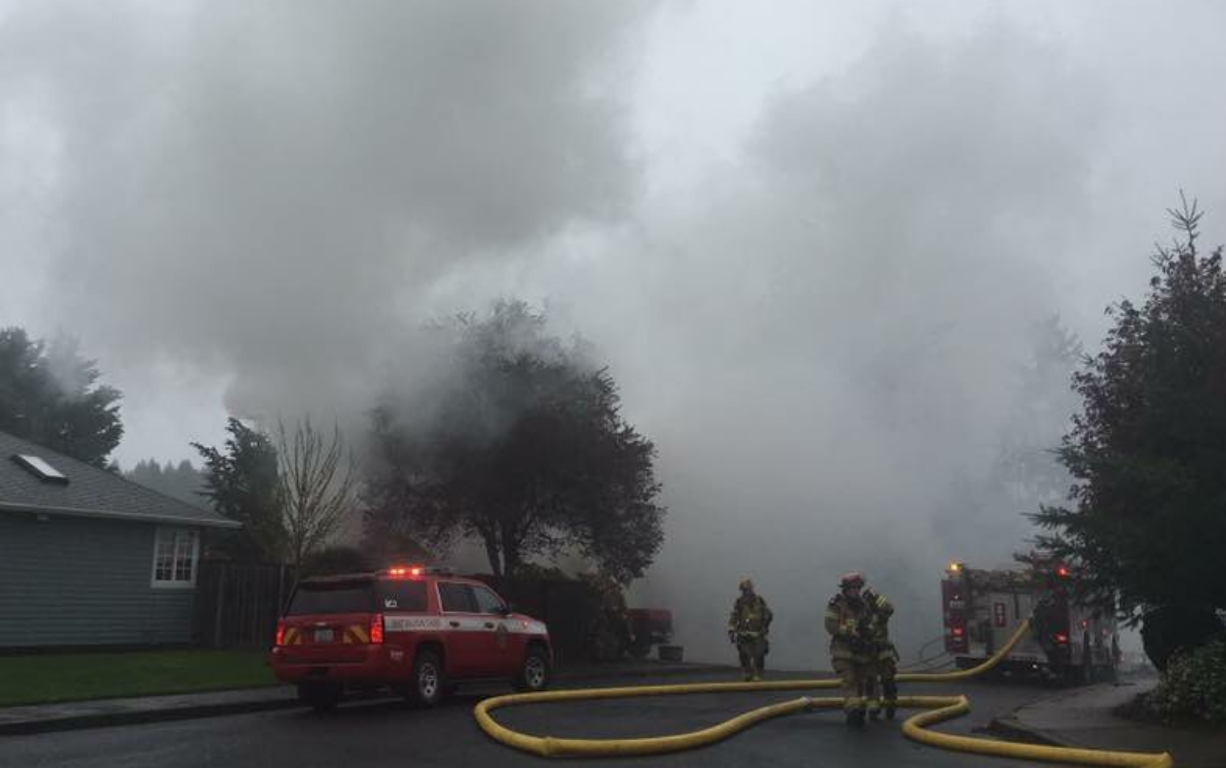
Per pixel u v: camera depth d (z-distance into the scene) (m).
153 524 20.78
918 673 21.78
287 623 12.86
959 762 9.06
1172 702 10.98
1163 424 11.23
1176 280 11.88
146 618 20.41
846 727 11.56
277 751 9.32
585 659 22.09
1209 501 10.21
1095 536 11.35
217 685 14.15
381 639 12.45
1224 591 11.02
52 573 18.97
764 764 8.88
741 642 17.64
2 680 13.61
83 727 10.90
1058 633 19.72
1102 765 8.59
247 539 27.25
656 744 9.33
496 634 14.29
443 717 11.98
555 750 9.02
